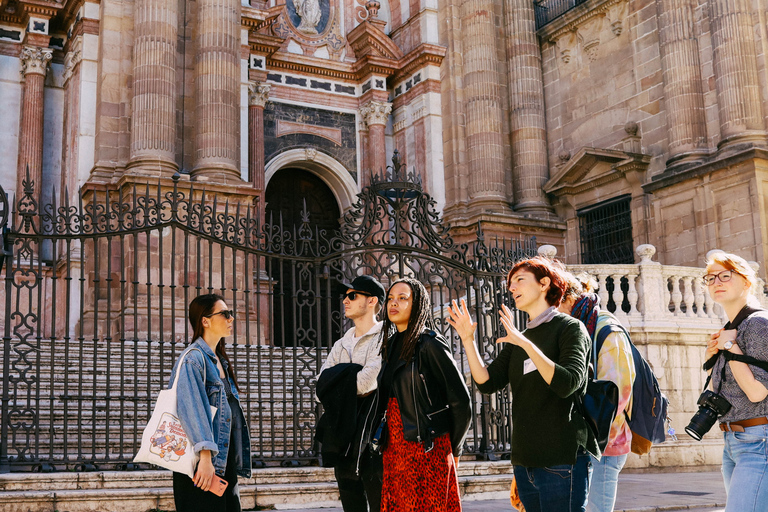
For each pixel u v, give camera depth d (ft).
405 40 87.76
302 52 84.79
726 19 64.90
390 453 16.71
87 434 34.22
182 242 57.31
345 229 33.86
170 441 15.49
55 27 72.33
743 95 63.77
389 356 17.28
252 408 38.75
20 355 28.37
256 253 31.96
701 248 64.90
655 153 72.18
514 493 16.52
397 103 87.04
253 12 73.10
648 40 73.67
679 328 47.52
